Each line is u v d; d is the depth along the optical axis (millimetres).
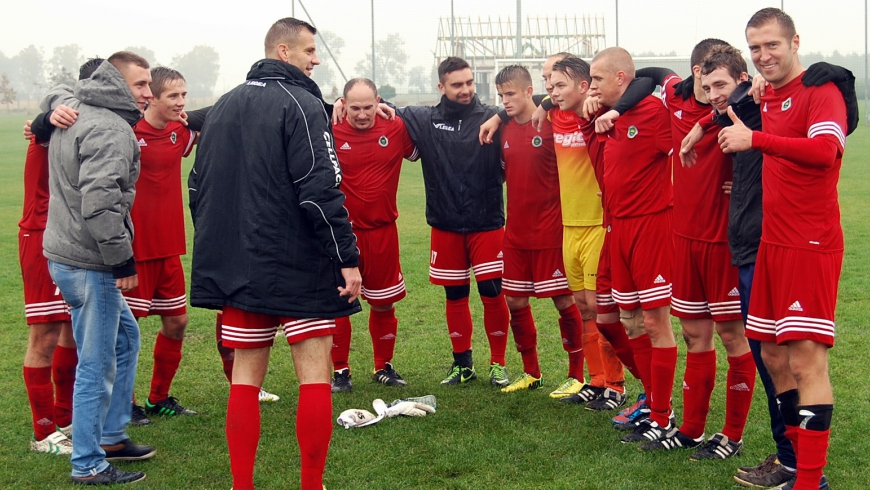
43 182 4691
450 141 5871
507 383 6055
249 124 3730
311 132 3674
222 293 3760
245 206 3705
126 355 4535
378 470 4414
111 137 4043
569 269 5531
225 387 6023
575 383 5762
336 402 5727
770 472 4109
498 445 4758
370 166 5863
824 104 3561
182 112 5246
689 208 4426
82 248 4137
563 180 5438
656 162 4680
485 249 5949
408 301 8602
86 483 4254
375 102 5773
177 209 5328
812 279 3664
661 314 4730
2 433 5004
